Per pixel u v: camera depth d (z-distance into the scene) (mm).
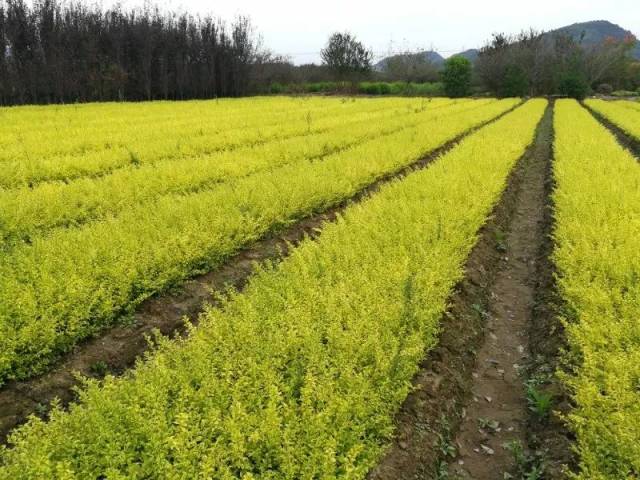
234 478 3434
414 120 26688
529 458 4934
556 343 6441
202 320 5355
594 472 3863
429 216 8922
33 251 7410
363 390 4273
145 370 4457
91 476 3436
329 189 11547
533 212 13469
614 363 4816
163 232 8234
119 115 26969
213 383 4227
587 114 34719
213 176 12906
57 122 22453
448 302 7105
